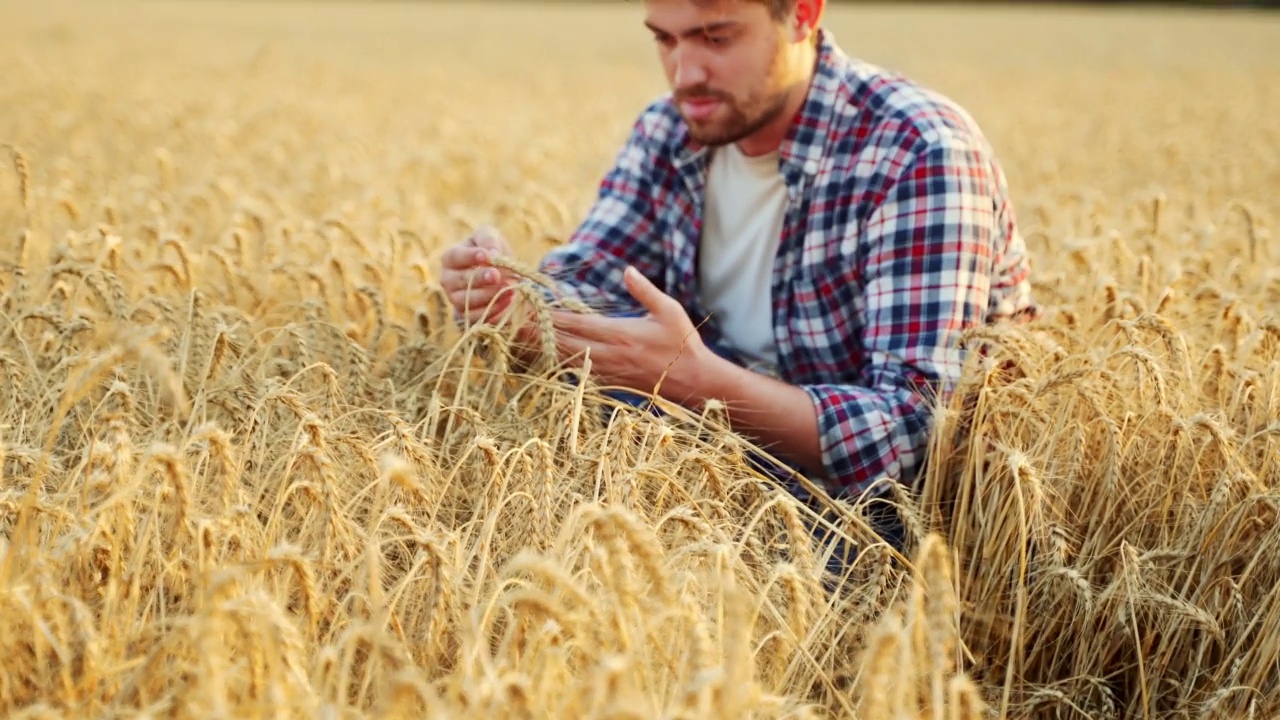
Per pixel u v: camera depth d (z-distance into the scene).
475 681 1.92
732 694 1.61
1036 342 3.08
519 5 55.00
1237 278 4.06
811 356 3.35
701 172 3.43
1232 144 9.53
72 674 2.01
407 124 10.38
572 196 6.25
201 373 2.90
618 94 15.66
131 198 5.08
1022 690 2.54
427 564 2.17
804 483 2.71
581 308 3.05
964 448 2.97
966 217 3.04
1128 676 2.70
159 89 12.10
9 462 2.57
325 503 2.22
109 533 2.12
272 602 1.83
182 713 1.75
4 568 1.93
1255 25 39.94
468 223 5.30
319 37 27.25
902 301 3.06
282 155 6.93
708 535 2.27
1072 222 5.61
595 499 2.36
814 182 3.22
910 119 3.11
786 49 3.06
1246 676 2.54
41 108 8.32
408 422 2.88
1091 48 28.69
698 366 2.95
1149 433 2.94
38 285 3.40
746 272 3.46
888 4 60.28
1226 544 2.67
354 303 3.67
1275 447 2.89
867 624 2.34
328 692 1.82
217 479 2.43
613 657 1.63
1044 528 2.69
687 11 2.99
